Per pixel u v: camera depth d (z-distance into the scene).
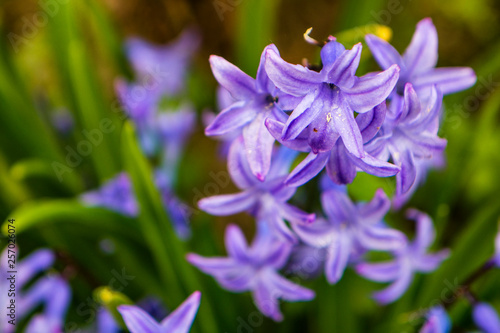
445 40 0.51
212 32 0.49
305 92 0.28
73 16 0.40
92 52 0.48
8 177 0.38
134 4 0.49
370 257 0.37
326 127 0.28
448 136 0.40
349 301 0.35
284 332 0.36
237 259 0.33
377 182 0.34
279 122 0.28
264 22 0.39
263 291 0.33
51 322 0.34
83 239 0.38
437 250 0.39
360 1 0.39
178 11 0.49
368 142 0.28
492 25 0.50
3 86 0.38
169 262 0.34
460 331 0.34
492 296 0.36
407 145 0.29
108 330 0.34
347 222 0.32
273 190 0.30
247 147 0.29
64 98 0.40
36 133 0.39
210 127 0.29
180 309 0.30
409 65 0.30
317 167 0.28
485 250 0.36
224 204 0.31
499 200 0.36
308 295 0.33
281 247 0.32
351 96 0.28
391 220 0.38
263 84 0.28
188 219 0.37
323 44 0.28
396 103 0.29
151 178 0.34
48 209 0.34
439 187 0.40
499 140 0.43
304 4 0.50
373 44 0.29
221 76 0.28
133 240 0.37
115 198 0.36
